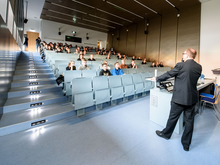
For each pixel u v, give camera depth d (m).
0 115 1.97
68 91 2.68
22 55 5.71
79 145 1.57
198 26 6.62
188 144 1.49
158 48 8.68
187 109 1.52
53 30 10.80
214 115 2.60
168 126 1.67
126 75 3.32
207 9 6.30
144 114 2.53
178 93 1.50
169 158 1.39
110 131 1.91
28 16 9.62
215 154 1.46
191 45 6.92
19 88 2.93
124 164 1.29
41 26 10.31
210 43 6.20
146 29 9.40
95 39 13.28
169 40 8.02
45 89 3.02
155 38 8.87
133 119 2.31
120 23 10.47
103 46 14.30
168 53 8.09
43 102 2.54
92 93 2.48
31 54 6.29
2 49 2.10
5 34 2.32
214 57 6.07
